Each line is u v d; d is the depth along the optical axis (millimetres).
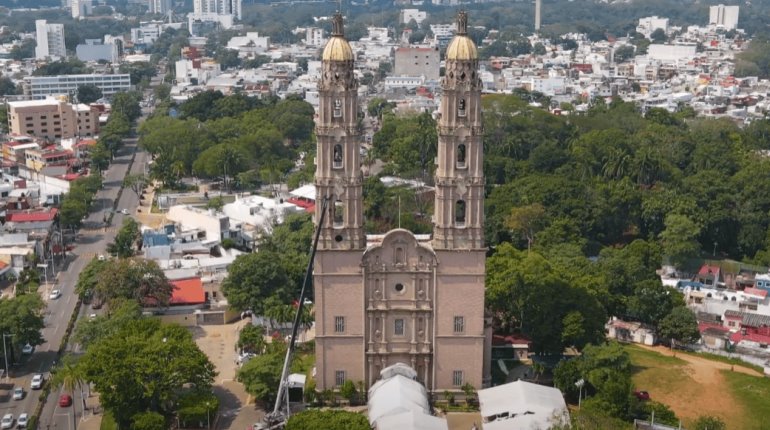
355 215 173000
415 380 175375
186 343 178000
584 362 182750
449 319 176625
